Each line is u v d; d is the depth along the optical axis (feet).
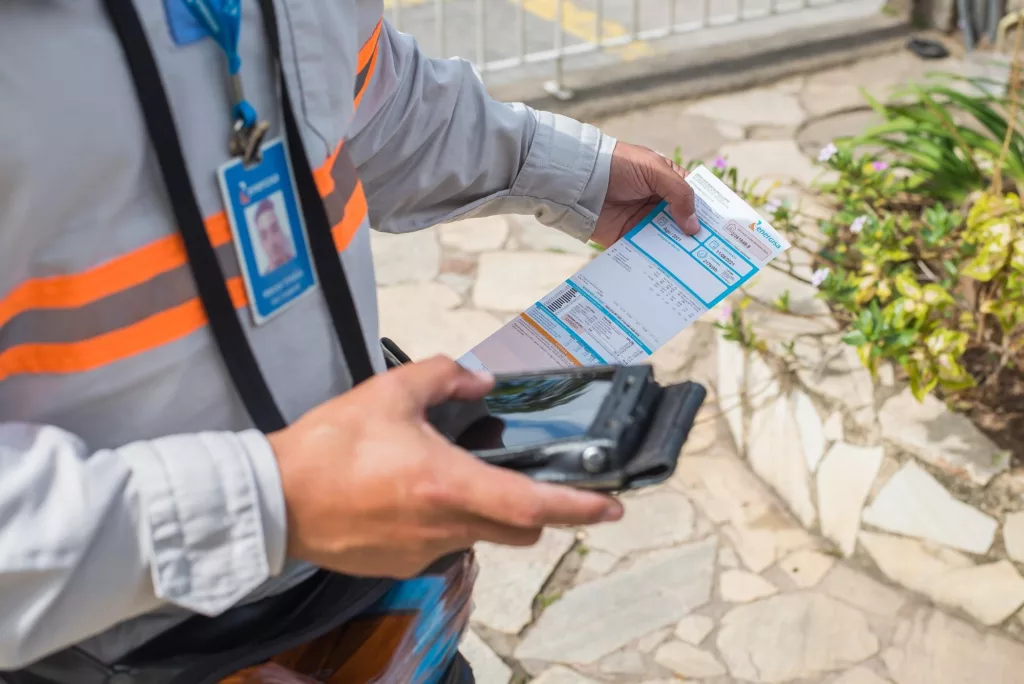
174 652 3.20
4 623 2.49
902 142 10.73
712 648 7.72
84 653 3.11
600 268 4.43
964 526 7.81
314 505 2.61
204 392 3.02
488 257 11.21
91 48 2.54
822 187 10.21
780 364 8.63
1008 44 13.23
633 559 8.36
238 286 2.99
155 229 2.78
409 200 4.34
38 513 2.48
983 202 8.18
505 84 13.37
